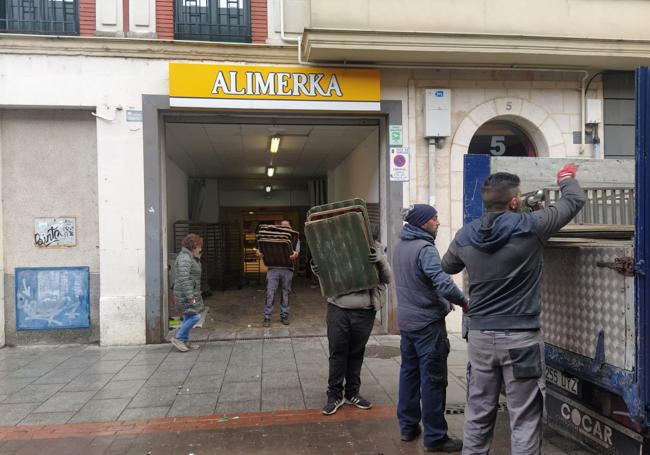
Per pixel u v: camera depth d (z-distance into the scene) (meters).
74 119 6.89
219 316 8.66
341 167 12.30
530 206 3.64
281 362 5.87
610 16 7.21
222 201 16.25
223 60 6.89
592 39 6.86
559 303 3.26
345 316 4.27
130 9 6.81
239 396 4.76
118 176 6.74
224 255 12.91
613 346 2.79
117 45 6.68
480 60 7.11
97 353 6.34
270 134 8.95
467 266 2.90
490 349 2.78
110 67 6.72
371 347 6.54
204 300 10.66
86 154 6.92
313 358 6.02
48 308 6.83
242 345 6.67
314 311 9.12
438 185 7.42
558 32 7.09
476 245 2.83
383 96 7.29
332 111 7.16
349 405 4.47
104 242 6.71
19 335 6.78
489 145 7.99
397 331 7.30
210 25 7.07
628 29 7.24
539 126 7.57
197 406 4.53
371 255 4.23
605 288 2.84
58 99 6.64
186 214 14.06
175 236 11.30
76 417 4.32
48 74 6.62
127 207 6.75
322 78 7.03
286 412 4.36
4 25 6.71
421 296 3.50
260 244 7.85
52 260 6.88
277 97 6.95
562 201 2.80
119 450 3.70
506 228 2.71
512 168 4.19
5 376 5.45
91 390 4.98
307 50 6.66
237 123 7.49
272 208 16.50
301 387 5.00
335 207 4.34
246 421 4.18
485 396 2.88
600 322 2.88
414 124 7.37
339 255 4.23
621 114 7.82
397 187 7.31
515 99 7.51
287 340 6.93
